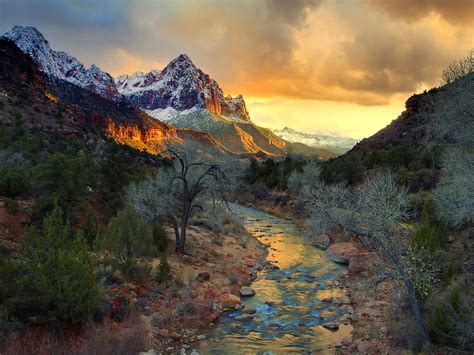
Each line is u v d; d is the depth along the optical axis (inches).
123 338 388.2
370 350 404.8
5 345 329.7
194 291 582.6
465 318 353.4
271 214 1926.7
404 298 481.4
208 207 1296.8
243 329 502.6
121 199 893.2
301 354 429.7
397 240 420.5
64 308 381.4
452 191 477.4
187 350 430.0
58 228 451.5
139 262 587.5
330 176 1940.2
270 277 772.6
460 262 521.3
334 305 602.2
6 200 676.1
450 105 505.0
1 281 371.9
